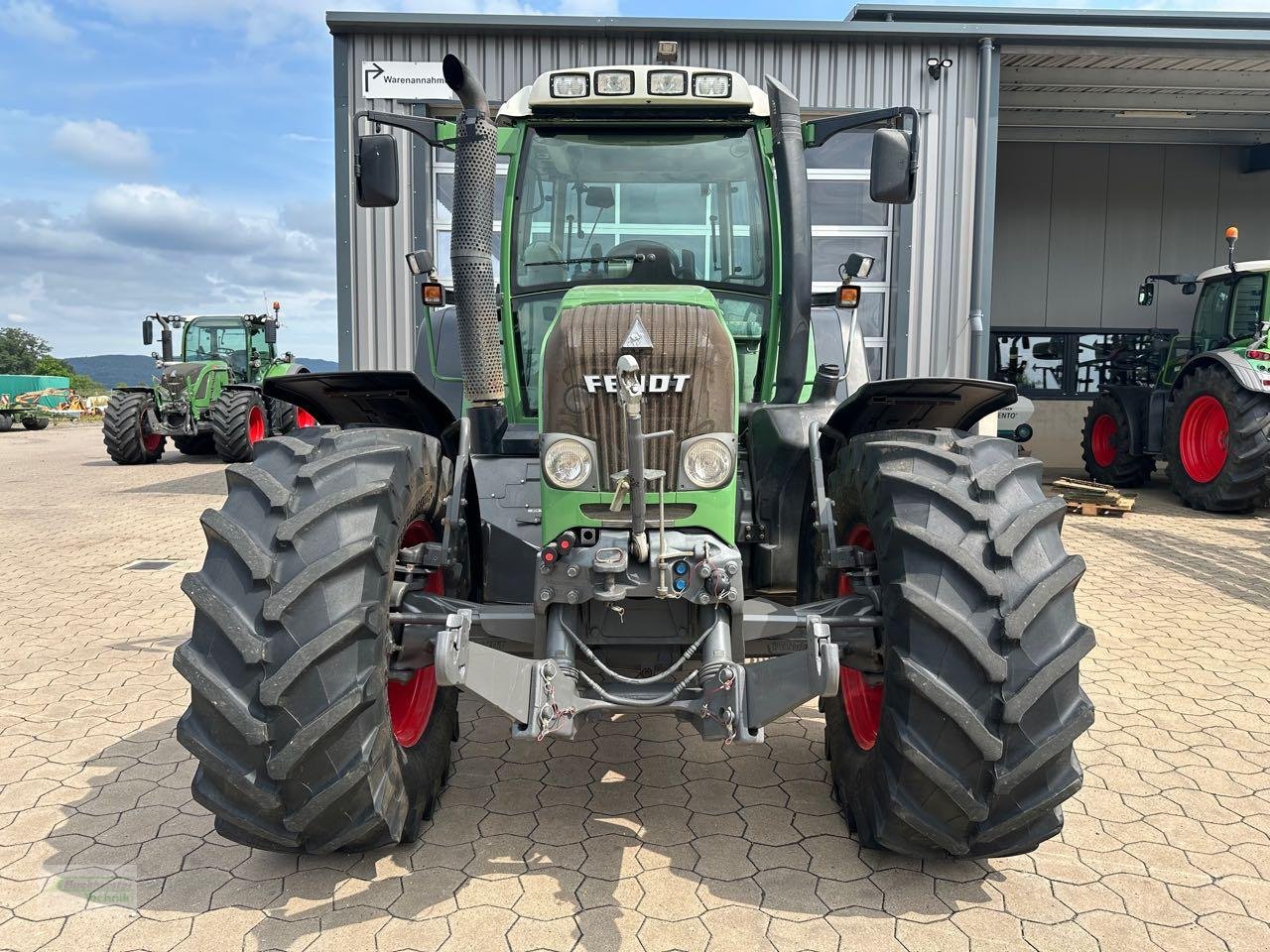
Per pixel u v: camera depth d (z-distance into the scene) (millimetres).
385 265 8703
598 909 2242
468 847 2541
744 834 2617
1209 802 2861
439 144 3152
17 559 6473
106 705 3660
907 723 2162
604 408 2359
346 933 2150
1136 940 2152
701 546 2293
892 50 8836
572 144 3365
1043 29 8797
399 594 2400
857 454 2576
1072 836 2645
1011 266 14055
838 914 2230
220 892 2328
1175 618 4973
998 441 2502
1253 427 7879
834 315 4668
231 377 14438
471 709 3652
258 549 2137
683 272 3381
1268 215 14172
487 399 2850
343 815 2152
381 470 2309
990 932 2172
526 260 3377
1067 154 13969
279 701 2023
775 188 3332
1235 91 10977
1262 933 2188
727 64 8742
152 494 9977
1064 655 2133
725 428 2424
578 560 2330
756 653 2910
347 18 8406
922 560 2205
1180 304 14211
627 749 3234
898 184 3137
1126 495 9906
